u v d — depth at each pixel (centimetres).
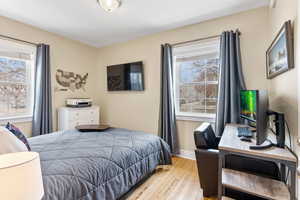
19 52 270
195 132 179
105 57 393
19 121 267
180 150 295
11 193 58
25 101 285
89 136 207
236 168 161
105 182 135
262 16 221
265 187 125
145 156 190
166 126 291
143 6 224
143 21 268
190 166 251
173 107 292
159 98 317
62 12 238
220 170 135
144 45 332
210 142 194
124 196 174
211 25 260
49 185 101
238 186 127
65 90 338
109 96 390
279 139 131
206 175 172
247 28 232
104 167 138
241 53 236
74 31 308
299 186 107
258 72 225
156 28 296
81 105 334
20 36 267
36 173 67
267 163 150
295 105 123
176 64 307
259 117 124
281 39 146
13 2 211
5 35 250
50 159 135
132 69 342
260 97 127
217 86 263
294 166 110
